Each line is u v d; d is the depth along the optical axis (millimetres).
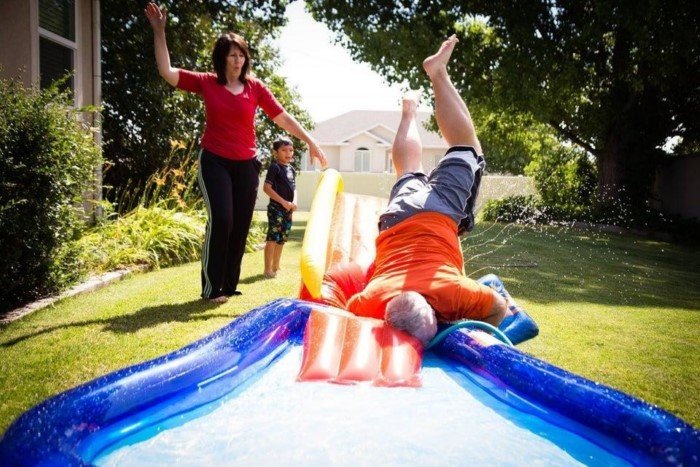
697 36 12359
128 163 9266
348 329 2199
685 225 13031
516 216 17781
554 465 1421
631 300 5328
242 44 4316
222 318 3904
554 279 6449
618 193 16328
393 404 1763
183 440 1521
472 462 1423
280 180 5910
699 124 16406
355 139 35156
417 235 2539
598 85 15234
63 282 4684
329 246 3635
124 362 2922
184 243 7160
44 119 4176
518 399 1765
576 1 13516
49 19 6914
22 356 3004
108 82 9023
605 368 3164
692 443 1295
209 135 4395
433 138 34469
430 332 2186
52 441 1286
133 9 9117
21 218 4000
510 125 19547
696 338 3900
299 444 1496
